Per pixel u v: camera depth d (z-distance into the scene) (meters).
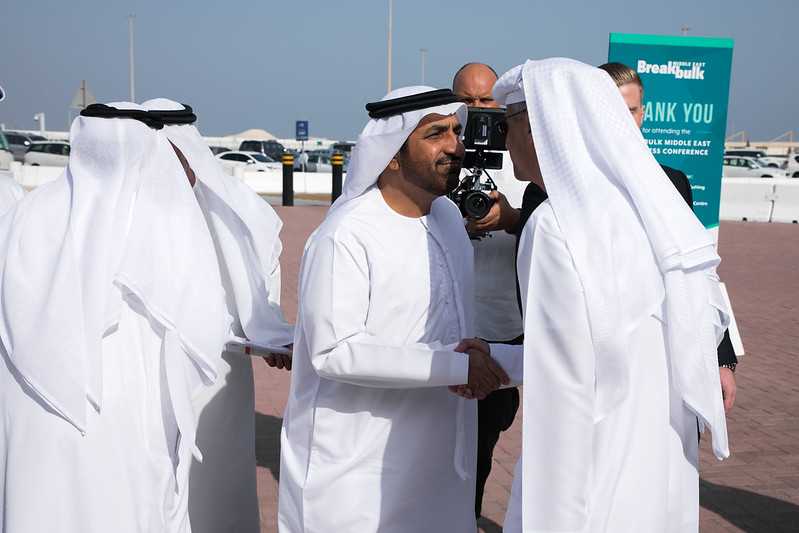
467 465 3.02
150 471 2.89
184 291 3.00
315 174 30.08
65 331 2.74
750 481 5.00
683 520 2.37
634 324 2.20
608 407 2.20
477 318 3.86
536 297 2.20
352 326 2.75
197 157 3.48
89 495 2.74
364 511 2.85
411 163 2.86
